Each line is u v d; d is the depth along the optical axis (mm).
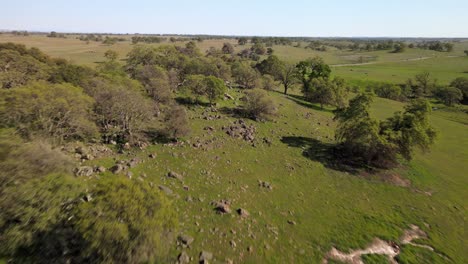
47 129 28531
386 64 175625
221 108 56469
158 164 31156
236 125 47219
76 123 30875
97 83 42250
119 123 37781
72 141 32156
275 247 21125
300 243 22016
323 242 22531
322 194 30281
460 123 74812
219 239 20828
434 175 39031
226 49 176250
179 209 23438
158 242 15922
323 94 71500
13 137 21922
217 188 28016
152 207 17359
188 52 120500
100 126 36875
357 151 39438
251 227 22812
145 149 34531
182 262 18016
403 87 111500
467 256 23281
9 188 16156
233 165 33906
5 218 15641
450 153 49844
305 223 24672
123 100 35938
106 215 15805
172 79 64500
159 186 25828
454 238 25578
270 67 91188
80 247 15078
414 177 37250
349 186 32844
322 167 36812
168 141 37844
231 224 22703
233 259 19281
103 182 18844
